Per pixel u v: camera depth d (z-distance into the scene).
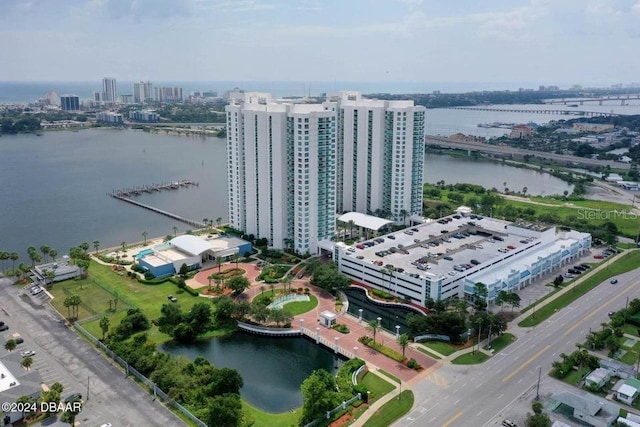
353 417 171.88
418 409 176.62
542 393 186.12
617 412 172.00
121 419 169.25
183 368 191.50
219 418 161.38
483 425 168.25
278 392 191.62
